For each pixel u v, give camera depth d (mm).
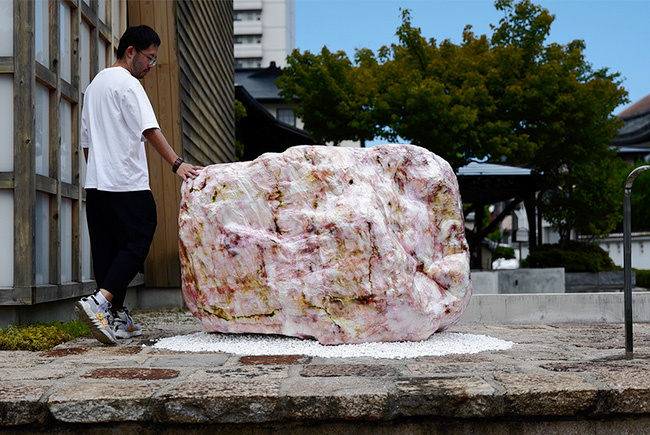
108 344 4191
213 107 11133
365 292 3955
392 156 4375
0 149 4699
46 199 5062
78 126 5715
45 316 5082
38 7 4973
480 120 14016
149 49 4480
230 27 13953
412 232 4289
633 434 2809
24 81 4664
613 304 5910
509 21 14914
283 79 15586
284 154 4188
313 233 4051
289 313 4059
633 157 33625
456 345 4031
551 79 14133
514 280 14852
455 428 2783
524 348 4094
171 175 7863
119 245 4340
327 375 3088
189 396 2689
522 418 2799
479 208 18422
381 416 2709
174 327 5520
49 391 2791
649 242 25656
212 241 4195
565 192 16906
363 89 14438
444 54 15164
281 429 2738
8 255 4676
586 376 3018
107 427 2717
